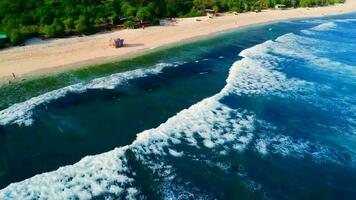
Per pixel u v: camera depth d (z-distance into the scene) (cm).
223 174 2634
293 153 2894
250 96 3838
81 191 2447
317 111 3559
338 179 2627
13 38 5381
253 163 2762
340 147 2986
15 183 2517
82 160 2747
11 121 3306
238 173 2652
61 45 5550
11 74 4391
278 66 4812
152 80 4291
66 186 2491
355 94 3938
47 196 2400
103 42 5806
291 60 5075
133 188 2481
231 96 3831
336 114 3506
